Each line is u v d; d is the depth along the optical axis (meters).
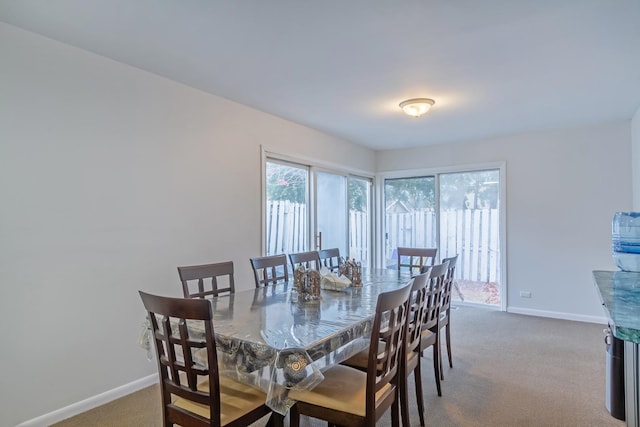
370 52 2.52
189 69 2.82
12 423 2.16
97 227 2.56
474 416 2.35
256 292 2.59
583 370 3.04
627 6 1.96
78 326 2.45
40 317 2.28
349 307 2.14
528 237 4.86
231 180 3.57
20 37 2.21
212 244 3.37
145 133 2.85
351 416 1.64
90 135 2.53
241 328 1.74
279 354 1.46
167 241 3.00
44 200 2.31
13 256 2.18
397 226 6.04
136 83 2.79
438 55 2.57
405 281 3.03
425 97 3.45
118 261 2.67
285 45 2.42
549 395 2.62
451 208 5.53
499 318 4.64
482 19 2.09
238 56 2.59
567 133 4.61
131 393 2.69
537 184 4.80
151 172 2.89
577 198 4.55
